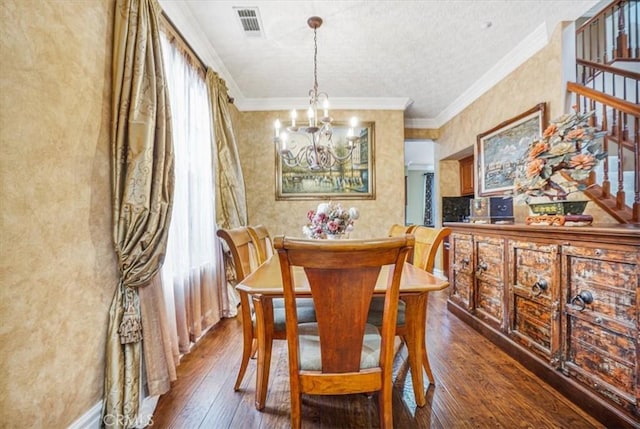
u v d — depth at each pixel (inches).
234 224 121.3
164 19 82.1
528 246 78.4
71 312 50.2
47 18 46.1
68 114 49.9
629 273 53.4
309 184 160.6
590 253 60.7
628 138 91.5
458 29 99.5
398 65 123.4
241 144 159.9
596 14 125.4
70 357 49.8
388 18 93.4
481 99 142.7
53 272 47.1
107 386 56.0
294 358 45.8
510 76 120.8
